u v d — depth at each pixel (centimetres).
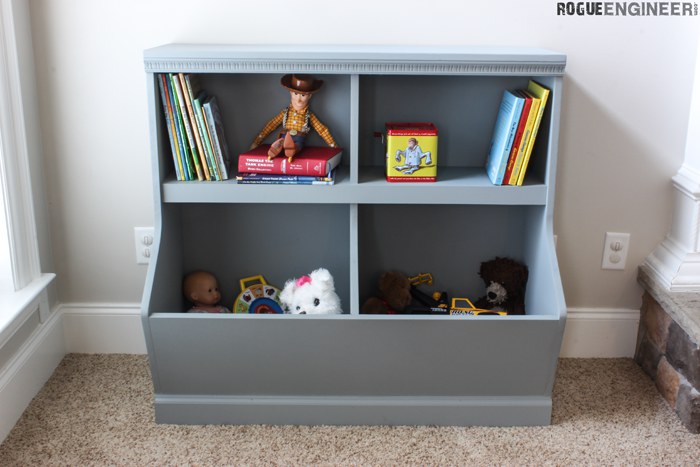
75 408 190
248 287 208
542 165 187
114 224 210
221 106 199
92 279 214
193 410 184
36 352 196
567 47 196
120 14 194
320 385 183
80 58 197
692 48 196
